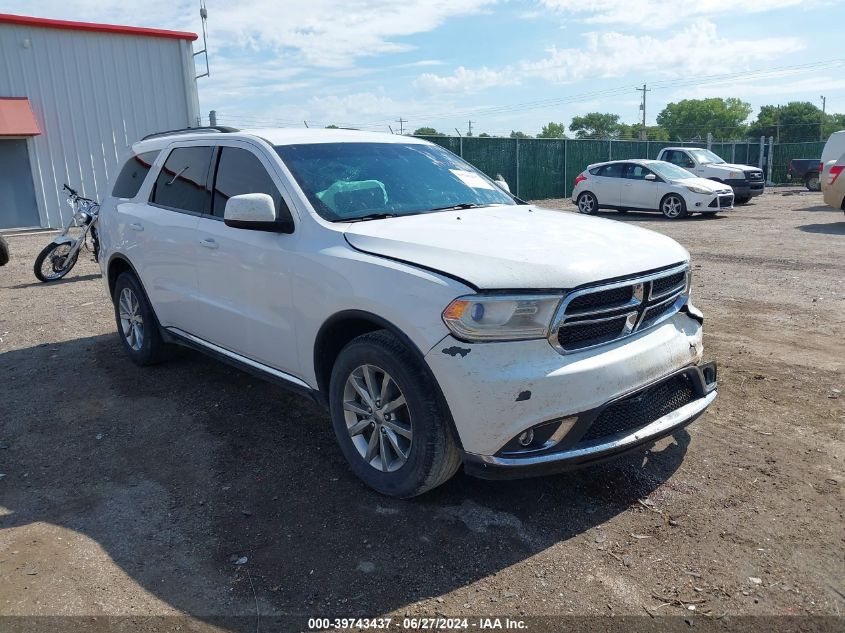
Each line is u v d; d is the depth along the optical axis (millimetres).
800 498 3475
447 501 3539
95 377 5613
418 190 4375
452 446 3230
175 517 3482
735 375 5215
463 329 2982
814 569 2930
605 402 3109
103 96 18812
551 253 3213
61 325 7355
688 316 3779
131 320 5801
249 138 4453
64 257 10039
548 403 2992
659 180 17531
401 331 3189
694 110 110375
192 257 4684
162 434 4469
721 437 4176
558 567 2994
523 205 4695
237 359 4516
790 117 95062
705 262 10188
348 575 2980
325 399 3859
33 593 2918
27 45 17438
